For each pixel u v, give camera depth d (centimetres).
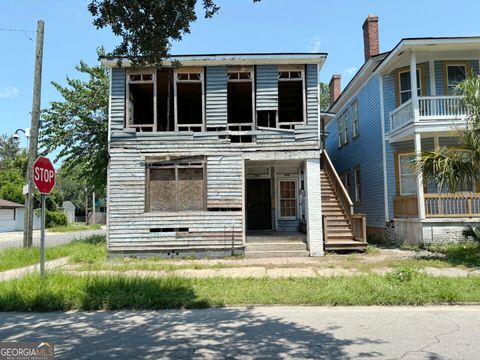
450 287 787
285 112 1969
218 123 1411
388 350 491
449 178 1100
